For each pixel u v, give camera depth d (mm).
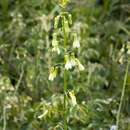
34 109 6059
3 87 6297
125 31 7445
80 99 6246
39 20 7133
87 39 7188
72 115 5695
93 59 7172
